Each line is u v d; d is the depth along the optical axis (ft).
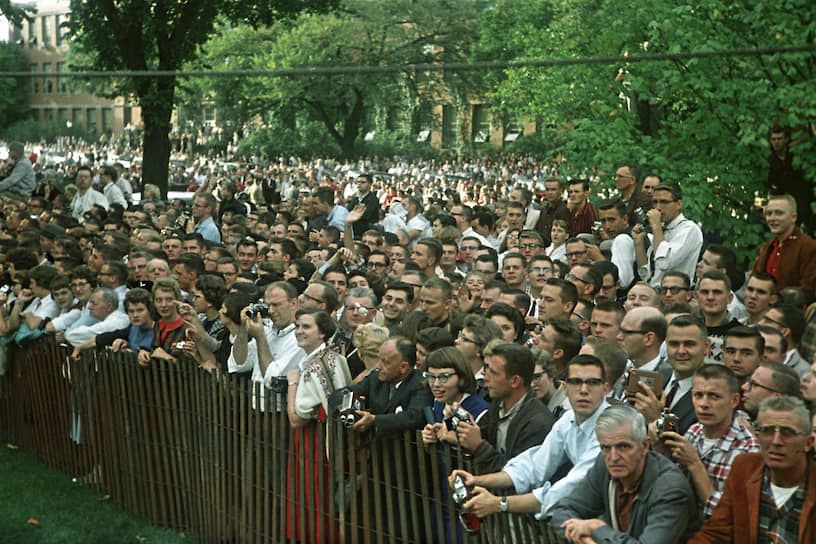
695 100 40.01
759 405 13.56
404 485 16.63
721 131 39.29
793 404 12.58
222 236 47.78
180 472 22.65
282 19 85.30
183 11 75.25
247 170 133.49
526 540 14.74
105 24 73.97
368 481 17.24
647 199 32.22
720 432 14.47
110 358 24.86
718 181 39.42
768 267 27.09
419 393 17.58
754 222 39.60
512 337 20.68
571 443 15.23
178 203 62.03
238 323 22.84
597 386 14.87
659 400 15.08
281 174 120.67
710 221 38.88
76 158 188.24
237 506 20.57
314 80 180.24
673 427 14.19
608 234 30.94
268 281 29.71
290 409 18.84
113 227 43.75
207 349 22.79
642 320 18.48
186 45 76.79
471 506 14.78
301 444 18.81
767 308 21.71
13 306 32.58
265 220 47.06
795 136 36.76
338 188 100.89
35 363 28.86
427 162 185.98
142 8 72.84
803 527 12.41
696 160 39.88
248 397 20.08
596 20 47.62
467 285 26.30
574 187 35.78
